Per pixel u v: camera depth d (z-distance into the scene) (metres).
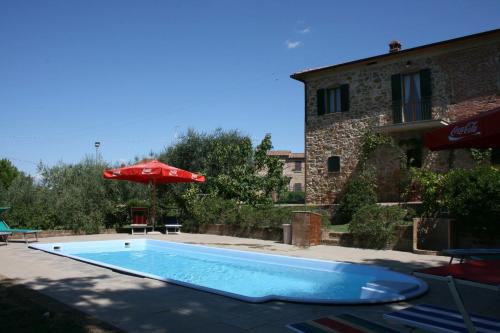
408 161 17.95
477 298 5.74
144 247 13.85
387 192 18.42
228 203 16.17
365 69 19.52
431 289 6.28
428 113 17.73
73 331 3.95
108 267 7.90
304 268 9.15
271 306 5.16
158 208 18.17
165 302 5.30
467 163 16.56
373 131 18.73
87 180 17.66
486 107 16.30
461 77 17.00
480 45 16.59
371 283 7.07
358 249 11.24
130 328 4.19
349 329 4.12
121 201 18.42
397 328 4.21
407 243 10.76
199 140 25.55
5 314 4.53
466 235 10.45
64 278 6.90
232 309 4.99
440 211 11.59
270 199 19.42
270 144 19.80
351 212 17.27
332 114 20.36
